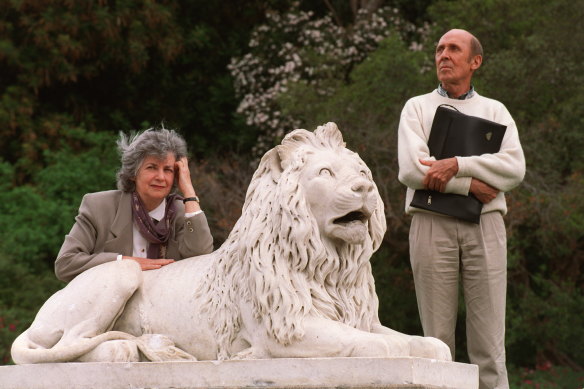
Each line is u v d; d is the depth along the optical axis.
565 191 17.50
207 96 24.20
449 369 5.85
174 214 7.34
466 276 7.86
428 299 7.89
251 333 6.04
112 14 22.31
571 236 17.36
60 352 6.23
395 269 17.69
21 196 19.92
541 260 18.70
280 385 5.64
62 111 23.31
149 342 6.29
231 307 6.15
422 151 7.87
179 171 7.30
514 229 17.00
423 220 7.89
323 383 5.57
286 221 5.98
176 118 23.97
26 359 6.33
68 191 20.22
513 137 7.99
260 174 6.41
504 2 19.67
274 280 5.93
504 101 18.69
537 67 18.62
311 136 6.33
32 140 21.78
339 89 19.83
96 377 6.05
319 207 6.02
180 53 23.89
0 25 22.27
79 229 7.14
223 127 23.88
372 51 21.86
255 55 23.08
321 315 5.96
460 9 20.27
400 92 18.30
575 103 18.36
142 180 7.13
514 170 7.82
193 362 5.86
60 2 22.12
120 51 22.61
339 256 6.11
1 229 19.06
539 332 17.17
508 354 18.05
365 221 6.08
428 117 8.09
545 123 18.12
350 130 18.05
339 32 22.22
